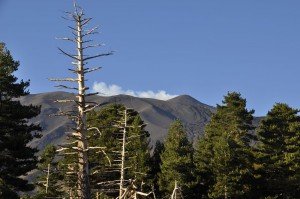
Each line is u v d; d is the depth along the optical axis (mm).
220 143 51406
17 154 37094
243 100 66938
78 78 18531
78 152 18141
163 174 52281
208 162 56062
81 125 18234
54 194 41062
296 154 52156
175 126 54219
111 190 18016
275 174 52469
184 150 52906
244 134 64688
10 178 37000
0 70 37688
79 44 18609
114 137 49531
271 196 50969
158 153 62312
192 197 51938
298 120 58156
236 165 50469
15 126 38125
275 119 58031
